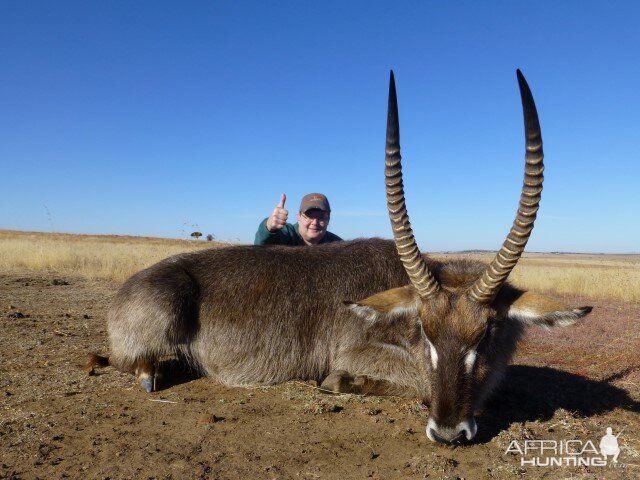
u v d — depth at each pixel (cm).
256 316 214
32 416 175
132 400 193
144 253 780
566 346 294
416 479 136
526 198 146
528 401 194
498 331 159
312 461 146
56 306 390
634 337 320
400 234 158
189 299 214
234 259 223
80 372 225
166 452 150
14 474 136
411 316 174
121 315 215
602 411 187
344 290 212
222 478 136
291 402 194
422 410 184
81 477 135
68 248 819
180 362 231
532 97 145
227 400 195
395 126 158
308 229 280
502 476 138
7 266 651
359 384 199
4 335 290
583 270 833
